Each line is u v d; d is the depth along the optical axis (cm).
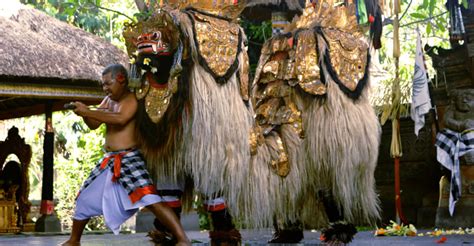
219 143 483
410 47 1684
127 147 494
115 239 952
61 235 1259
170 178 493
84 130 2127
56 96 1307
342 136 548
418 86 1041
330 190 561
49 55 1307
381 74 856
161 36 479
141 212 1291
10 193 1358
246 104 512
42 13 1440
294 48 578
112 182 490
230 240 516
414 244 681
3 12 1357
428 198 1161
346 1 614
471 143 1015
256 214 518
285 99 567
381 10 987
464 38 1062
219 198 503
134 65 498
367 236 852
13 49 1267
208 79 485
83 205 505
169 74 483
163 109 479
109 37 2045
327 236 575
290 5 984
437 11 1502
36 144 2225
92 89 1352
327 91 554
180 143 484
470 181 1024
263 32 1139
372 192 574
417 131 1047
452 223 1037
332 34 574
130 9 1778
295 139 550
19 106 1563
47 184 1386
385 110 1057
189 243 487
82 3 1223
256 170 517
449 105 1057
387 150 1240
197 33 484
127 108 491
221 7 512
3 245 851
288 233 620
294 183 544
